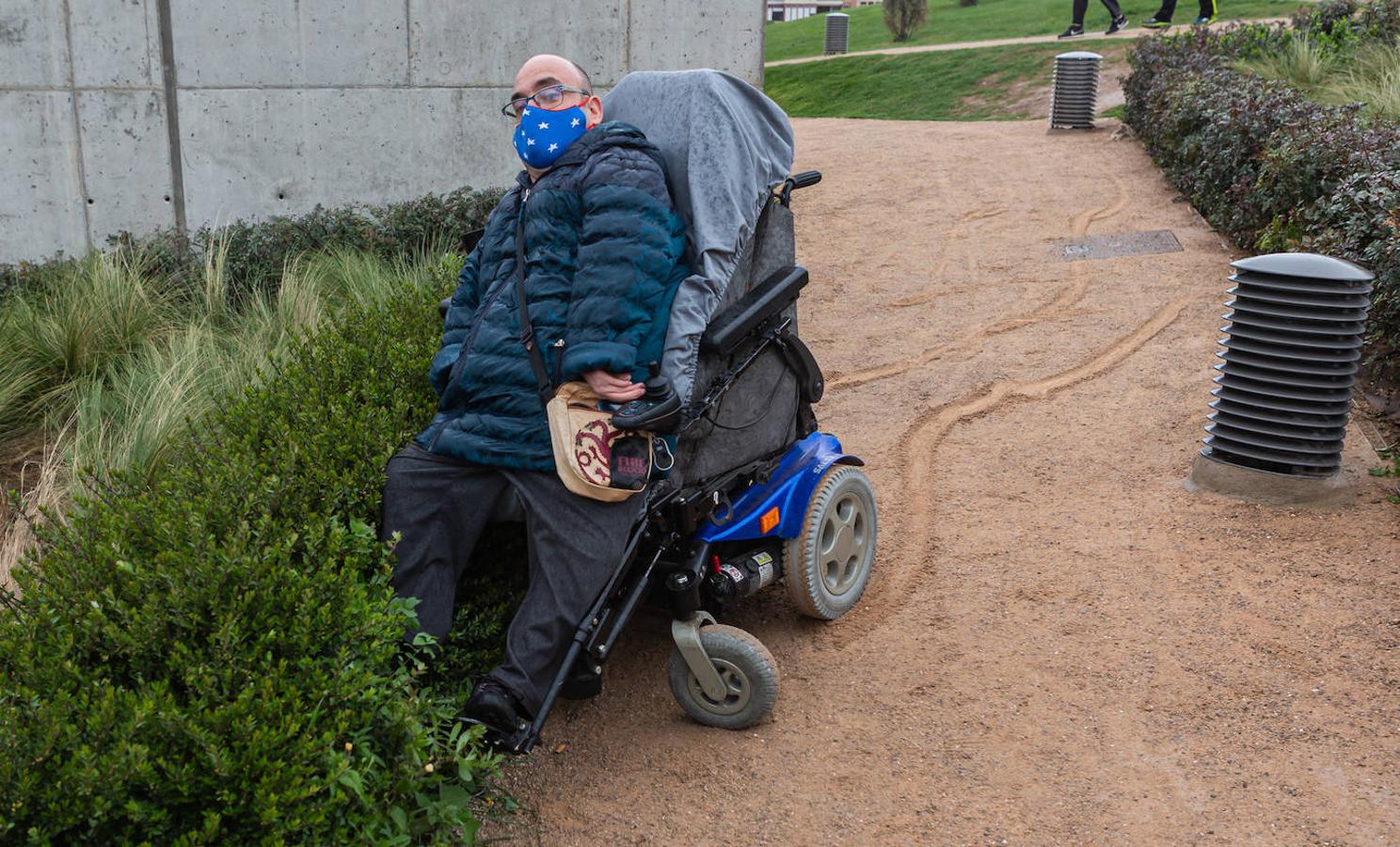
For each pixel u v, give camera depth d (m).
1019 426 5.40
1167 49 11.80
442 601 2.93
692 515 3.09
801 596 3.52
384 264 7.36
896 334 6.82
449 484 2.94
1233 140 8.23
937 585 3.98
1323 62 11.27
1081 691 3.33
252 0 8.07
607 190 2.76
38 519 4.16
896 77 22.14
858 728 3.19
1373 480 4.53
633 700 3.37
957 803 2.88
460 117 8.76
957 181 10.47
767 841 2.76
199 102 8.12
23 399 5.60
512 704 2.70
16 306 6.38
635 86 3.16
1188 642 3.55
